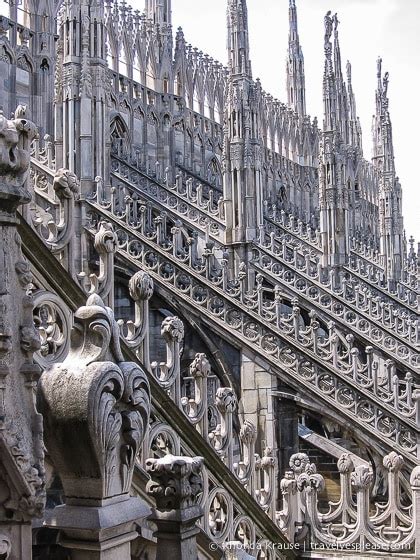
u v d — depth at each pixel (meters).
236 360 19.67
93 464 4.31
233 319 19.91
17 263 4.09
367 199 72.94
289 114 65.94
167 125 45.94
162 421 8.24
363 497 10.61
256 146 28.33
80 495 4.41
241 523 9.32
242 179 27.95
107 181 25.09
